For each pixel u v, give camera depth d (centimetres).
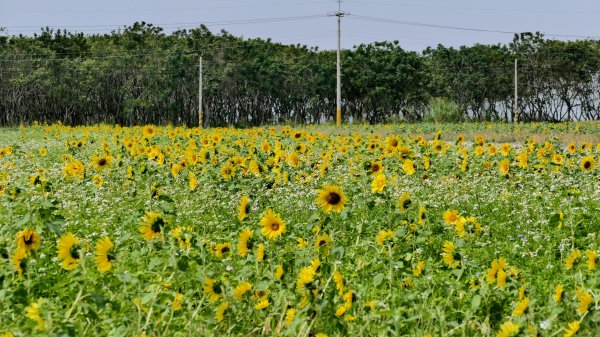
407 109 7425
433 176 1320
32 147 2477
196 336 433
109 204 1069
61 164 1709
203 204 1032
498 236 845
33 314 379
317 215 674
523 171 1291
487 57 7675
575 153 1573
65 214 980
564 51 7494
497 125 4147
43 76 6594
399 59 7650
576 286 545
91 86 6681
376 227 779
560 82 7631
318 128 4400
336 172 1378
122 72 6875
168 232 556
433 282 544
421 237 666
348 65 7688
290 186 1175
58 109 7094
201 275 477
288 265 541
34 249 480
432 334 449
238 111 7706
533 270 675
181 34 7475
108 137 2975
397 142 1339
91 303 466
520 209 1005
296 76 7456
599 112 7675
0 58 6800
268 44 7875
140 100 6675
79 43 7538
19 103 6838
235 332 450
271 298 482
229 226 881
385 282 552
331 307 444
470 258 711
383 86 7462
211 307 480
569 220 822
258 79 7294
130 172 1170
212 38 7425
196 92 7012
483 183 1254
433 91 7762
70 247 427
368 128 4112
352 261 646
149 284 482
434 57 7675
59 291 469
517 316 418
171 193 1161
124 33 7444
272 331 448
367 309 483
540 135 2972
